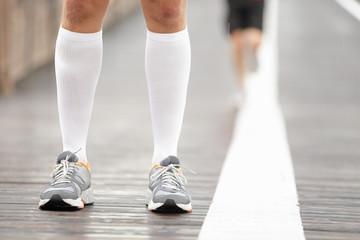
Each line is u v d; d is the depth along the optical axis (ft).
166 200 18.57
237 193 22.26
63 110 19.15
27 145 32.17
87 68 18.70
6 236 16.17
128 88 57.06
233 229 17.46
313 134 37.76
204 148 32.55
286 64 72.49
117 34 92.53
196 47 81.76
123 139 34.63
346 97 54.90
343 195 22.40
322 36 93.56
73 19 18.29
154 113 19.35
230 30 50.60
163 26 18.54
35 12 67.31
